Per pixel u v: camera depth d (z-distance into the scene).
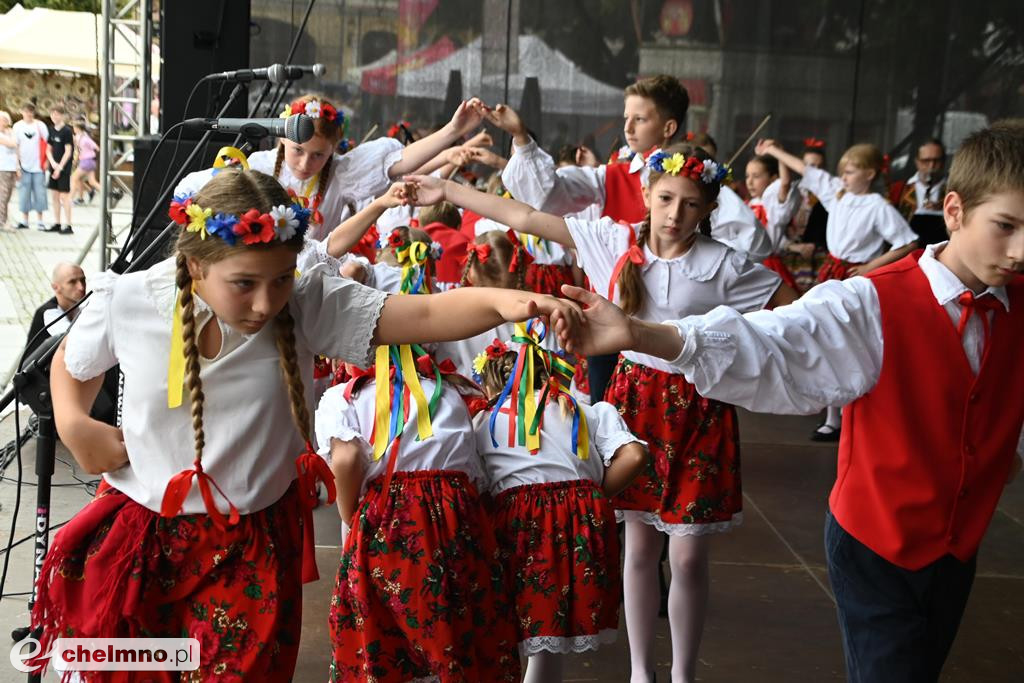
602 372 3.44
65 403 1.81
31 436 4.56
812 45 10.66
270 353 1.77
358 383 2.31
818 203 8.05
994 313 1.94
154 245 2.89
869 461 1.94
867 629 1.94
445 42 10.31
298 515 1.90
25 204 14.26
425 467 2.21
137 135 7.14
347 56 10.20
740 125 10.77
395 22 10.22
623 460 2.42
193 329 1.71
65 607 1.81
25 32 15.32
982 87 10.69
